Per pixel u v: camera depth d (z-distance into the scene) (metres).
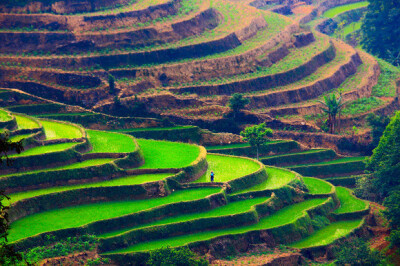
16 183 122.50
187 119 185.75
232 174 144.25
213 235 118.81
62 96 186.38
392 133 155.25
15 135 138.88
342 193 159.12
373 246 131.62
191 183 136.12
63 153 133.38
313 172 172.50
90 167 130.50
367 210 142.88
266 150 177.25
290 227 126.56
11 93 179.00
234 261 115.06
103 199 124.62
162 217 121.50
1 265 65.81
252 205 131.12
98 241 108.75
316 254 123.12
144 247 111.56
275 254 119.00
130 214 117.25
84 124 174.75
